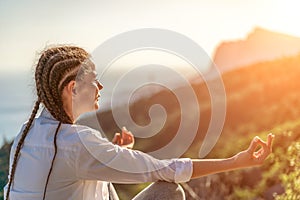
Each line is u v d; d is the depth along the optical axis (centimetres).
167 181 296
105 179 283
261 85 3859
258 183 909
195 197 749
